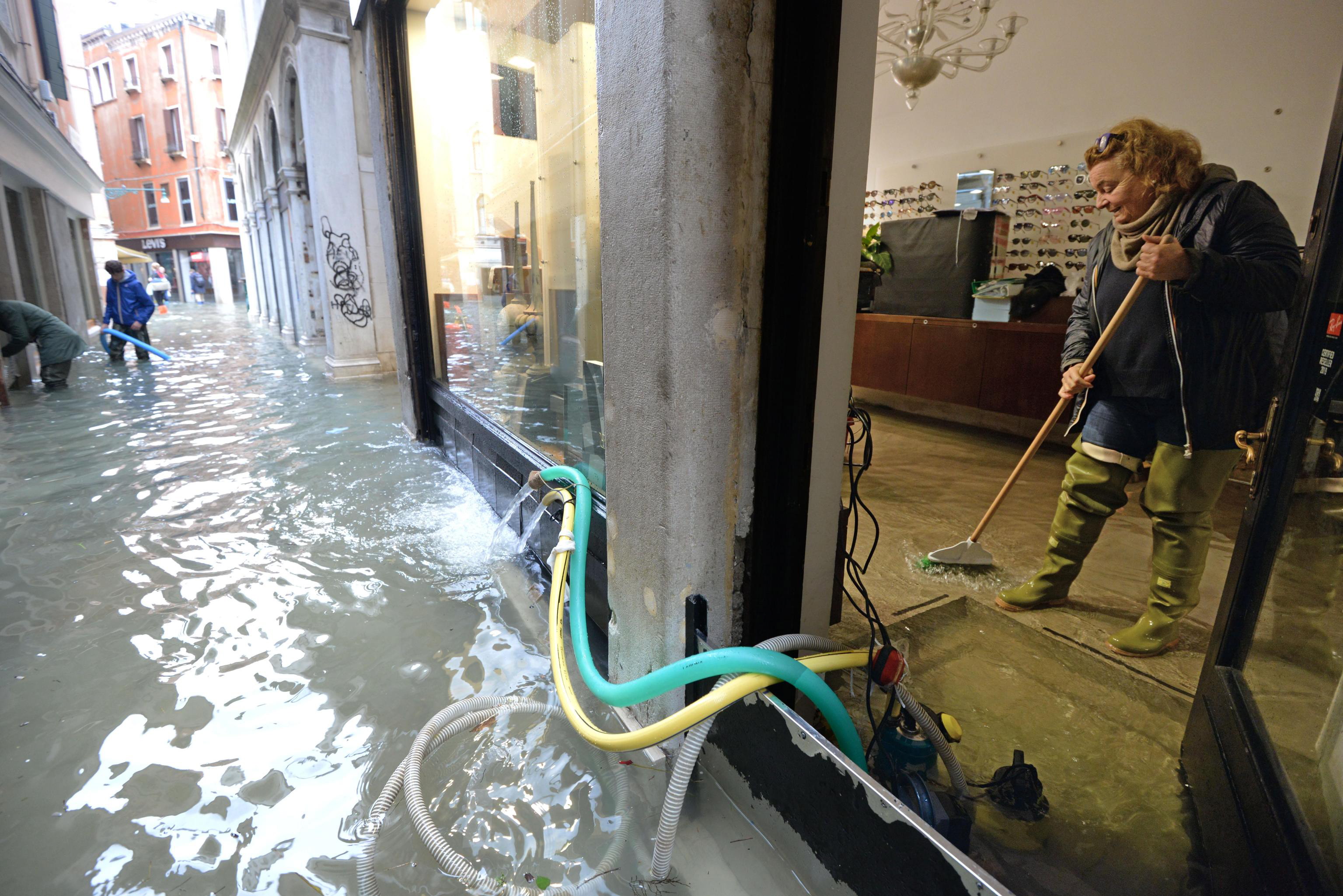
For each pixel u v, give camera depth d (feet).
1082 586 8.95
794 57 4.62
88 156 66.44
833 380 5.67
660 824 4.67
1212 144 13.44
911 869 3.71
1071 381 7.61
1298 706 3.94
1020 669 7.17
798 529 5.62
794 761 4.57
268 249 55.26
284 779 5.94
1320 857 3.24
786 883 4.69
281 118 34.45
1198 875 4.55
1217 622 5.19
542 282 10.03
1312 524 4.03
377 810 5.24
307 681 7.47
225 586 9.83
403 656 7.95
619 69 4.95
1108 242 7.29
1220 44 13.07
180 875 4.94
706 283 4.87
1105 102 15.07
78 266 52.75
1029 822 4.99
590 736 5.39
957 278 17.33
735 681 4.75
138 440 18.44
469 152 13.35
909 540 10.53
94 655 8.02
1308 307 4.28
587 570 8.31
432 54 14.80
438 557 10.84
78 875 4.95
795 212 4.90
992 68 17.11
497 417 13.16
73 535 11.78
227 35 67.10
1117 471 7.48
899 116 19.69
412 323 17.60
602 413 7.73
